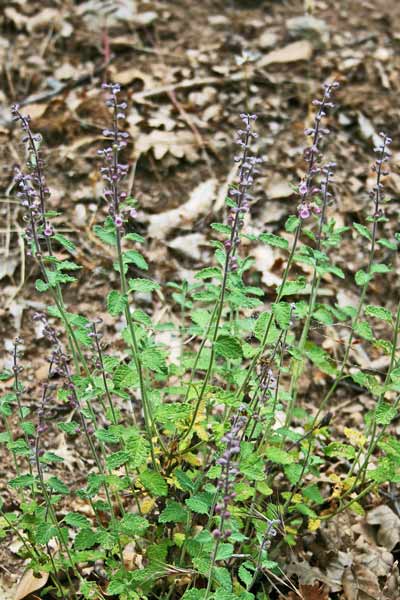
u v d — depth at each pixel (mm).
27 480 1604
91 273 2041
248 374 1685
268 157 2199
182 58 2340
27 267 2035
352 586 1748
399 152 2234
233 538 1553
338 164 2203
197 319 1725
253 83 2307
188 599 1567
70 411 1894
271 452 1652
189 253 2074
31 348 1958
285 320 1621
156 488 1615
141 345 1679
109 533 1610
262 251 2070
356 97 2307
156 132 2191
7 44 2330
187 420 1700
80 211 2102
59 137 2184
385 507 1814
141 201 2123
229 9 2455
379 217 1731
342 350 1995
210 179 2162
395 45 2424
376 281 2072
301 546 1772
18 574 1737
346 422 1919
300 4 2486
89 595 1639
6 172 2135
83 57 2328
